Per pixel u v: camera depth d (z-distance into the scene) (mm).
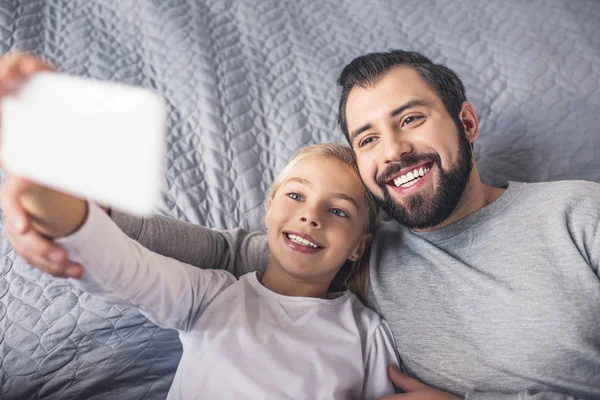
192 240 902
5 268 940
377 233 1035
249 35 1341
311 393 774
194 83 1221
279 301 887
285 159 1141
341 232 917
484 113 1182
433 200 845
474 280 815
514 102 1188
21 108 425
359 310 927
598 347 723
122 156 415
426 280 871
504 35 1320
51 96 425
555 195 846
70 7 1324
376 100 857
